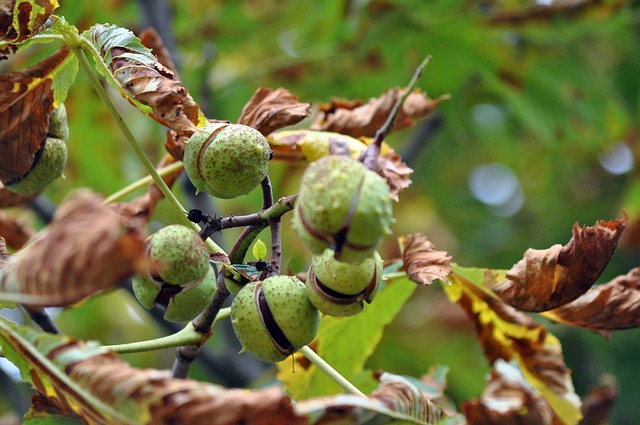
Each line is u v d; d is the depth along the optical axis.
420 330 1.72
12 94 1.00
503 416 1.09
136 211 1.09
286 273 1.05
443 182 2.09
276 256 0.95
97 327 1.71
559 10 1.42
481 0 1.44
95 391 0.86
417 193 2.06
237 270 0.95
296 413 0.85
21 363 0.90
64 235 0.81
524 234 1.89
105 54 0.97
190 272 0.93
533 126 1.53
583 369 1.71
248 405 0.84
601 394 1.20
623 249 1.70
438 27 1.46
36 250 0.83
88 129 1.54
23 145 1.01
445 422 0.99
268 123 1.04
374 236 0.88
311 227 0.89
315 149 1.09
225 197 0.97
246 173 0.96
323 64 1.54
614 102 1.53
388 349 1.60
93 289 0.81
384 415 0.90
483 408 1.09
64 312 1.68
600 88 1.52
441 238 2.01
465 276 1.05
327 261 0.94
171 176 1.10
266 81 1.55
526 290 1.03
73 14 1.41
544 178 1.96
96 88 0.97
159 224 1.45
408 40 1.49
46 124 1.01
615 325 1.04
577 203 1.89
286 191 1.52
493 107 1.75
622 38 1.83
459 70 1.53
